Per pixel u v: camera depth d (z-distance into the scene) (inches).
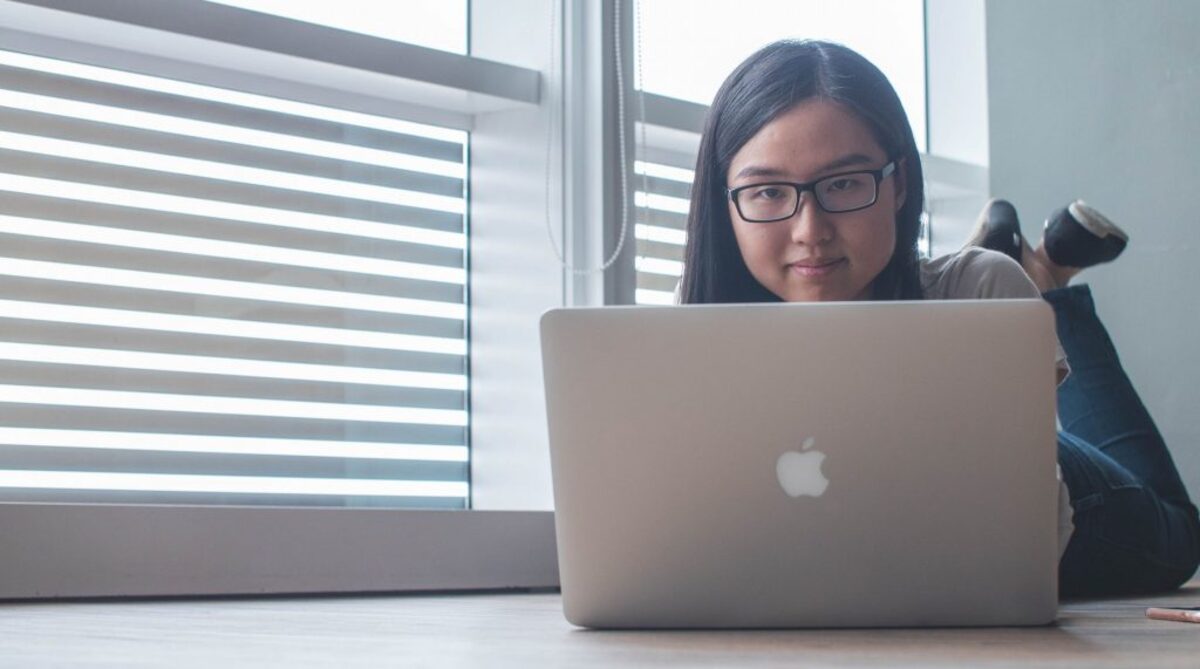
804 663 41.1
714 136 82.4
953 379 50.9
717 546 52.7
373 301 119.5
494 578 110.7
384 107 119.8
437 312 123.3
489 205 124.3
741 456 52.1
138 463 107.2
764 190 78.9
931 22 159.2
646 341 52.5
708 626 53.5
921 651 44.6
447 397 123.6
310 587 101.7
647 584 53.5
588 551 53.9
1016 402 50.9
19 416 101.9
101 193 105.7
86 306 104.8
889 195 79.5
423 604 90.9
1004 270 82.3
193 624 68.5
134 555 95.3
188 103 110.0
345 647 50.8
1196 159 140.7
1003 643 47.4
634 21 124.0
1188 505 103.0
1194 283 139.7
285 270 114.7
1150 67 143.8
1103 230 109.0
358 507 112.6
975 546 51.8
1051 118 149.4
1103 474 91.0
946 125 157.6
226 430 111.5
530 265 121.7
